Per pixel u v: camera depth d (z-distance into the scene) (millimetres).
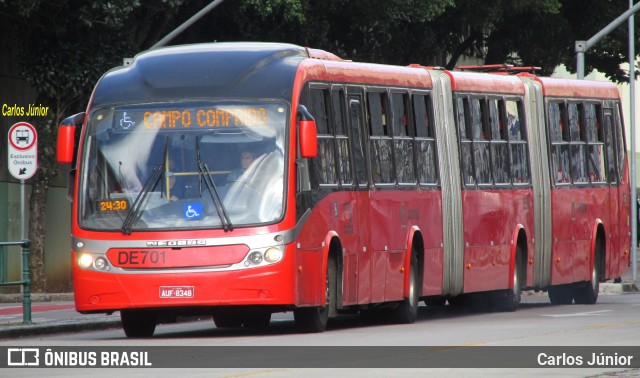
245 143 39938
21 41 69688
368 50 85312
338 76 43812
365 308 46188
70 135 41250
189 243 39344
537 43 98125
